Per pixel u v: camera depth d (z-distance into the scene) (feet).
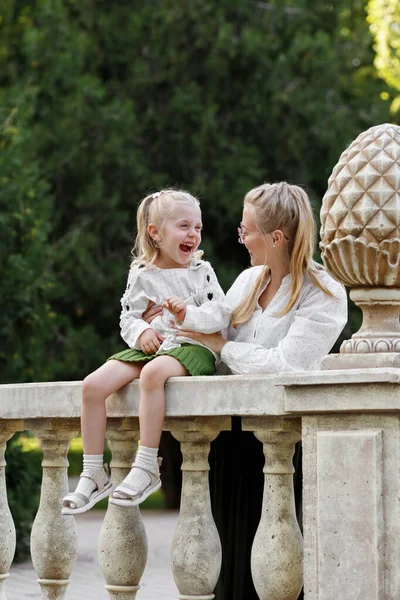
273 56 115.65
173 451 101.81
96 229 108.47
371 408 24.75
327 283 29.94
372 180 26.03
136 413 29.37
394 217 25.85
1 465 33.96
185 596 28.35
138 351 30.68
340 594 25.26
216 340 30.22
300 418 27.09
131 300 31.91
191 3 113.19
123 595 30.32
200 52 114.83
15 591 56.44
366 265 26.08
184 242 32.09
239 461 32.14
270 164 114.21
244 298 31.14
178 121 111.55
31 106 94.02
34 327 81.71
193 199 32.78
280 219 29.89
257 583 27.27
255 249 30.48
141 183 109.50
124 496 27.91
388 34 154.61
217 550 28.40
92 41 115.14
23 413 31.94
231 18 116.78
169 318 31.45
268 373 29.04
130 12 115.75
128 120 108.47
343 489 25.32
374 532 24.85
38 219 82.69
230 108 114.73
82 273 105.40
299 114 112.37
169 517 95.40
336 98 115.85
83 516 96.94
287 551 27.02
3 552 33.40
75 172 107.96
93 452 29.53
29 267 80.84
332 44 120.37
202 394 27.71
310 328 29.27
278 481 27.43
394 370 24.30
